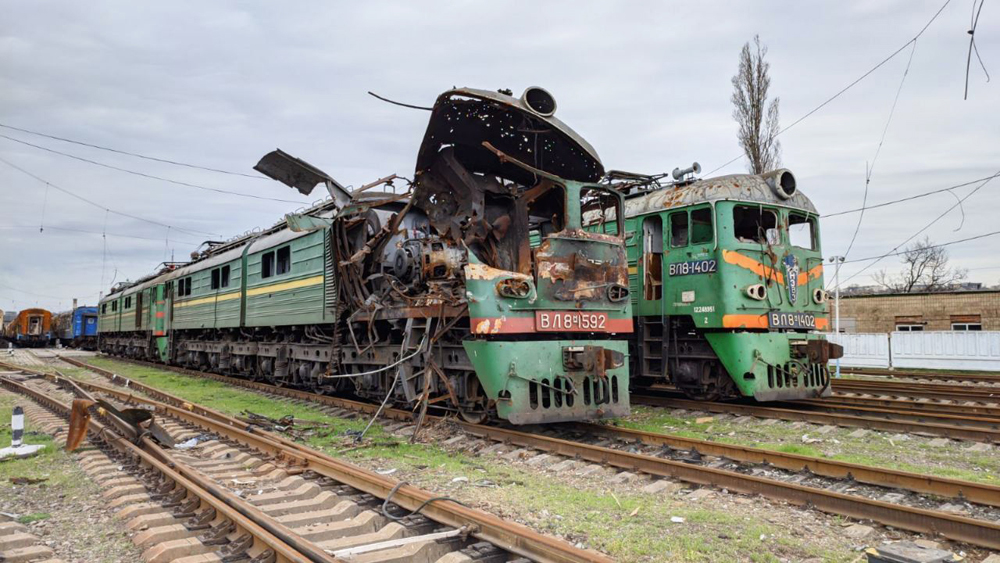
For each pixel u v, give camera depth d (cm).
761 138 2544
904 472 601
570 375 855
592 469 690
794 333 1162
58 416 1120
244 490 620
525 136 934
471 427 912
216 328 1894
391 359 1050
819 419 987
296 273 1377
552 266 866
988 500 549
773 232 1186
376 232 1117
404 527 481
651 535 487
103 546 481
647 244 1255
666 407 1202
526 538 425
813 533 494
